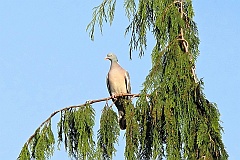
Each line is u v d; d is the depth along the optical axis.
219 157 10.70
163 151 11.02
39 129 11.99
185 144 10.74
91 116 12.00
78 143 11.88
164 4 11.84
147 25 12.22
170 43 11.31
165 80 10.93
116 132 12.02
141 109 11.06
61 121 12.08
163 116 10.91
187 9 11.77
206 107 10.81
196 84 10.77
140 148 11.20
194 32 11.87
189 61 11.07
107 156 12.02
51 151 11.90
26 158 11.83
